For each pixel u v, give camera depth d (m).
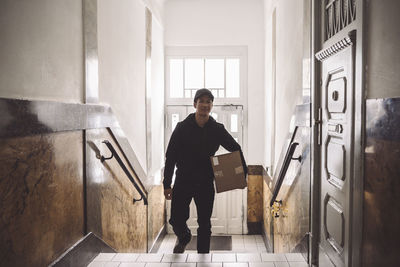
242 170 2.90
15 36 1.61
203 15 5.99
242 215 6.04
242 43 5.97
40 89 1.83
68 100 2.18
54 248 1.98
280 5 4.12
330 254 2.30
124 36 3.47
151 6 4.79
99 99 2.75
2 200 1.50
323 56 2.37
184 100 6.04
